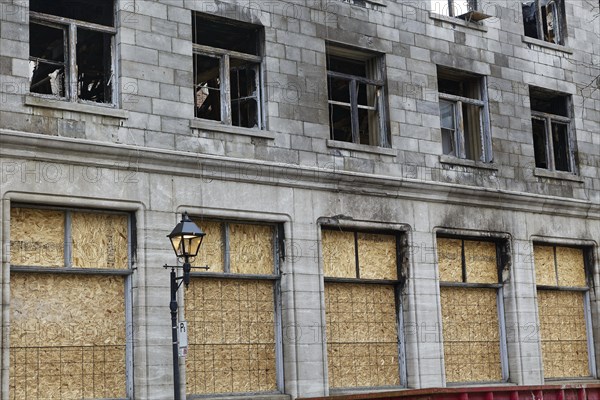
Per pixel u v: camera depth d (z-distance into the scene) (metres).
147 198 28.16
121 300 27.91
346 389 32.12
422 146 35.50
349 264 33.12
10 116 26.06
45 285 26.58
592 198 41.44
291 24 32.56
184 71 29.67
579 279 40.59
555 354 39.03
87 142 26.92
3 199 25.48
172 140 28.97
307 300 31.14
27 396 25.77
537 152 40.94
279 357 30.77
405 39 35.88
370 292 33.66
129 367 27.62
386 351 33.62
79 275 27.20
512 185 38.31
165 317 28.02
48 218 26.88
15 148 25.86
